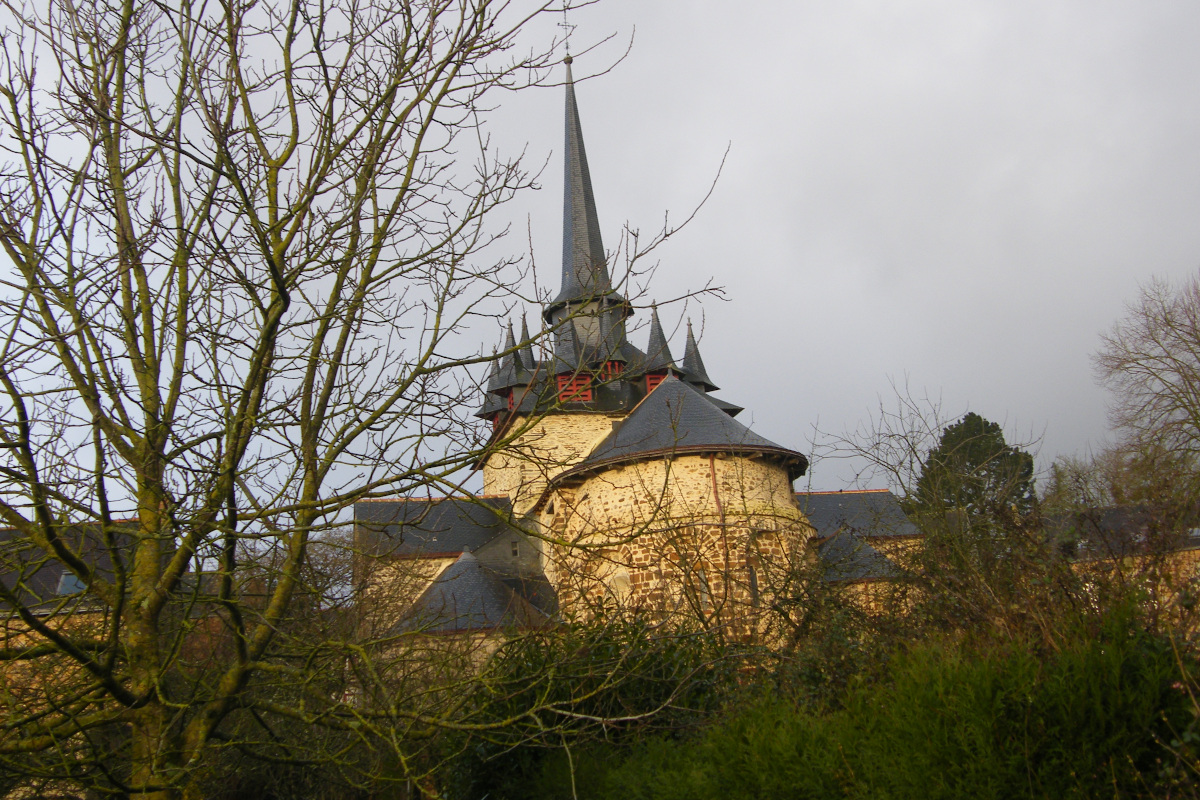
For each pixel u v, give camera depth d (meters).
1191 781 5.09
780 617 10.64
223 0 6.47
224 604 5.96
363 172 6.71
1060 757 5.34
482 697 8.33
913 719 5.76
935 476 12.85
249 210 5.89
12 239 6.07
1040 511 9.04
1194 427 20.53
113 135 6.59
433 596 19.83
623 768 7.78
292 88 6.98
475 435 6.92
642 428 19.08
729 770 6.79
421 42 6.90
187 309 6.62
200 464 6.37
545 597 21.20
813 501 26.53
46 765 5.89
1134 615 5.90
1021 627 6.63
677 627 9.62
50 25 6.86
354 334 7.04
